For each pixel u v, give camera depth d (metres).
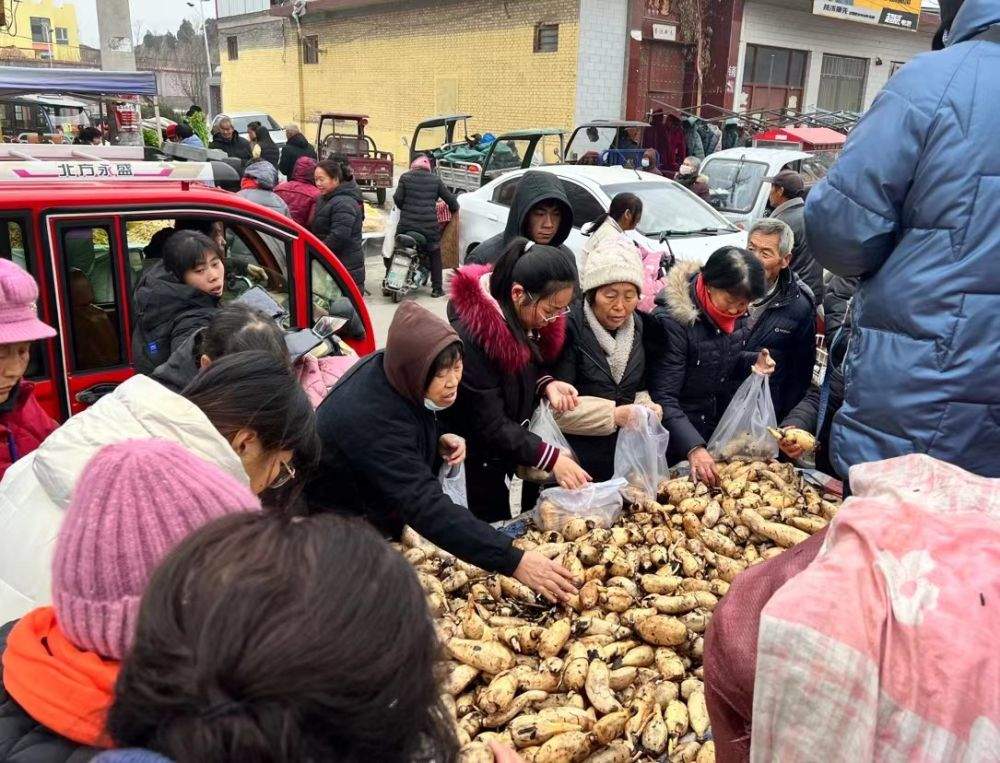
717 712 1.23
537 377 2.88
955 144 1.74
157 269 3.24
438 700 0.76
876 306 1.93
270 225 3.94
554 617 2.13
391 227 9.56
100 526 0.95
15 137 10.49
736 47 18.92
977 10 1.81
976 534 1.05
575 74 17.55
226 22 29.34
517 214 3.68
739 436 3.04
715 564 2.39
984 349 1.76
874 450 1.95
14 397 2.38
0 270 2.22
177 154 5.83
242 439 1.58
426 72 21.44
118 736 0.70
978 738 0.90
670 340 3.06
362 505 2.38
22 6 50.38
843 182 1.92
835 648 0.96
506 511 3.12
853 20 20.41
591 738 1.74
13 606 1.35
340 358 3.25
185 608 0.67
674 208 7.96
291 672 0.62
